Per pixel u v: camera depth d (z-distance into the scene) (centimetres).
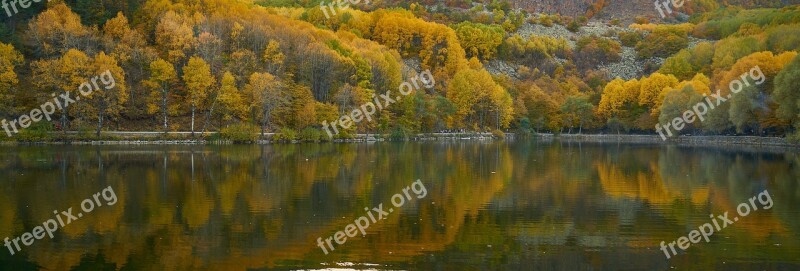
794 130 9625
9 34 10038
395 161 7006
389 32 19888
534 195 4397
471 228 3297
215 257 2703
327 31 14950
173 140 9638
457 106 14688
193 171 5644
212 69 10856
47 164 6056
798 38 16325
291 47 12538
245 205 3897
